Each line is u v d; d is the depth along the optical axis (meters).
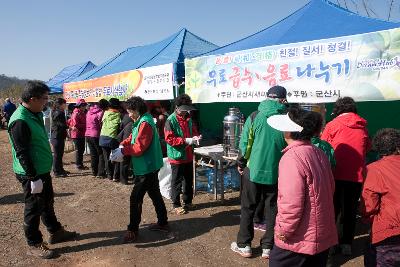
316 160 2.68
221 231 5.52
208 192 7.53
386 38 4.27
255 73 5.74
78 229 5.75
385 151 2.95
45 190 4.88
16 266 4.51
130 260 4.65
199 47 9.82
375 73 4.38
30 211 4.64
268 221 4.51
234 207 6.59
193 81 6.96
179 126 6.20
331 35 5.58
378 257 2.90
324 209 2.64
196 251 4.87
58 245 5.14
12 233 5.61
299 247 2.63
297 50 5.15
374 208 2.90
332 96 4.80
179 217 6.17
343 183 4.51
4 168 11.37
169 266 4.48
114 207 6.86
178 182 6.33
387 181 2.85
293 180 2.57
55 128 9.40
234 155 6.23
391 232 2.81
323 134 4.74
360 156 4.45
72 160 12.30
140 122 4.91
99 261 4.64
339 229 4.72
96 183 8.78
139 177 5.04
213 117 10.69
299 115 2.74
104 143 8.66
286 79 5.30
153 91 8.48
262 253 4.66
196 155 7.49
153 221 6.02
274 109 4.24
